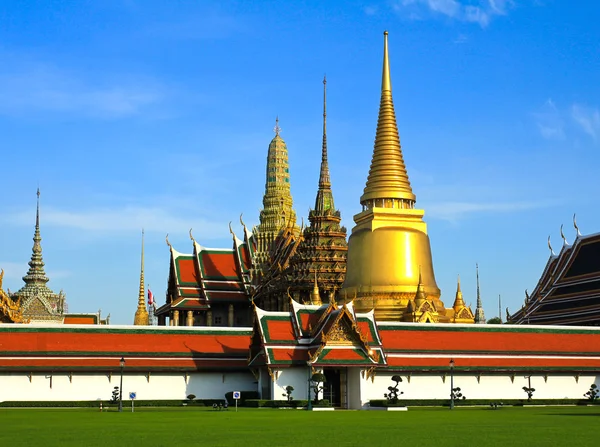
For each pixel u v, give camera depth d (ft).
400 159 460.14
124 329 344.49
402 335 347.97
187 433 175.42
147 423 208.85
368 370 320.09
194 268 562.66
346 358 313.94
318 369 312.29
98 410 291.38
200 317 567.18
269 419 226.58
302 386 317.83
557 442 153.07
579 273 453.17
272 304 522.06
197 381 340.39
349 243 457.68
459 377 346.13
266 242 575.38
